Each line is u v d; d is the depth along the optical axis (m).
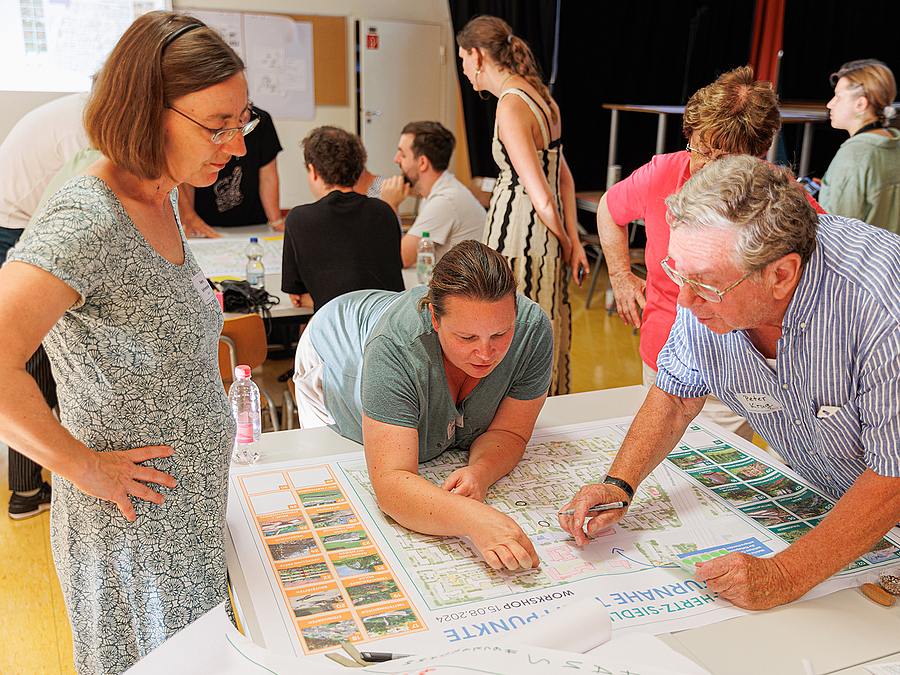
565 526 1.24
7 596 2.33
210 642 0.93
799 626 1.04
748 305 1.09
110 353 1.08
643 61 6.81
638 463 1.34
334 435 1.66
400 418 1.33
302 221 2.58
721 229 1.03
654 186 2.05
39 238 0.98
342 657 0.94
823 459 1.28
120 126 1.02
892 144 3.15
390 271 2.70
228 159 1.14
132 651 1.22
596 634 0.96
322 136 2.63
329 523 1.28
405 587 1.11
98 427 1.11
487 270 1.19
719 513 1.34
